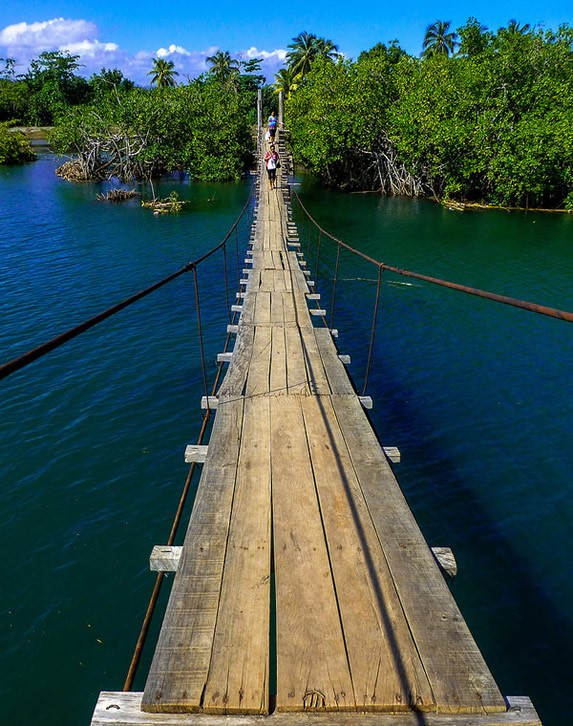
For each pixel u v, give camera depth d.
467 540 6.68
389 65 35.81
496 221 27.09
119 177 39.91
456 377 11.09
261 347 7.06
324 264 20.14
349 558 3.07
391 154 35.00
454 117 29.72
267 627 2.56
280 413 5.10
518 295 16.67
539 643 5.30
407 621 2.62
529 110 29.78
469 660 2.40
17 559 6.33
